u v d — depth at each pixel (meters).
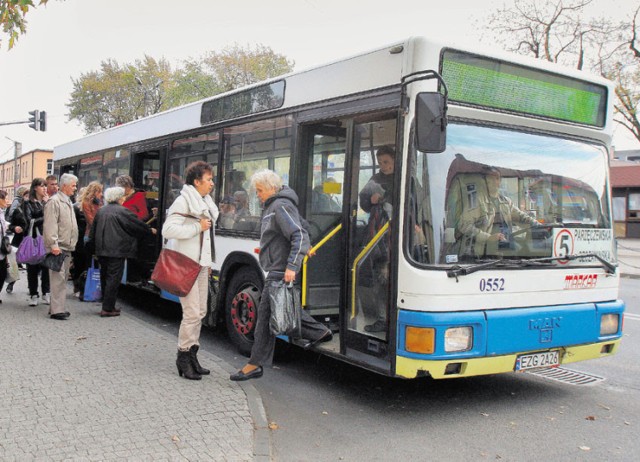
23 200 9.52
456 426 4.89
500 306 4.92
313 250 6.00
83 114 51.84
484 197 5.01
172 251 5.43
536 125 5.35
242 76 48.22
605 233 5.74
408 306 4.70
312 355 7.14
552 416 5.17
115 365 5.80
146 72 50.03
